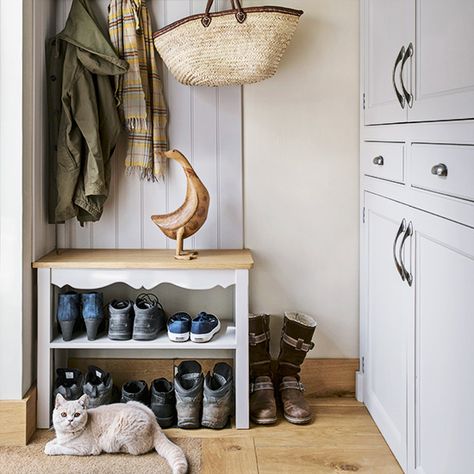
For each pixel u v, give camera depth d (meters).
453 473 1.72
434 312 1.85
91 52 2.62
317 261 2.92
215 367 2.73
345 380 2.91
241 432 2.54
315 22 2.86
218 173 2.89
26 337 2.50
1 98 2.40
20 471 2.20
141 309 2.61
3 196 2.42
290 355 2.80
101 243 2.90
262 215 2.91
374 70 2.58
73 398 2.56
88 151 2.69
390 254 2.33
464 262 1.62
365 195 2.76
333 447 2.40
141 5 2.77
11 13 2.39
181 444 2.43
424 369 1.95
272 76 2.74
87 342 2.59
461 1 1.62
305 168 2.90
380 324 2.51
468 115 1.58
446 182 1.73
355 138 2.89
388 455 2.34
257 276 2.92
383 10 2.43
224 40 2.50
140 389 2.69
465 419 1.63
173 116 2.88
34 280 2.60
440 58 1.77
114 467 2.24
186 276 2.55
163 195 2.90
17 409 2.42
